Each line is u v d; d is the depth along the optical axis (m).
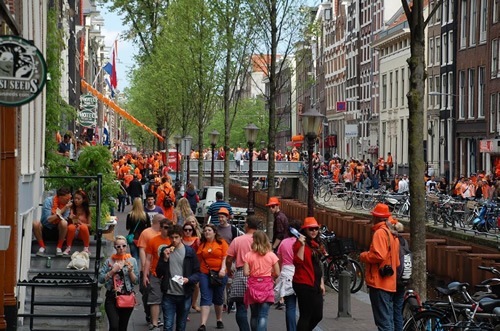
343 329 19.08
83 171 26.34
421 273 17.88
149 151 118.44
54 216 21.45
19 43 11.82
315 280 16.38
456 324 14.53
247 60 43.06
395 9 95.81
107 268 16.19
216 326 19.27
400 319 16.52
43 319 18.61
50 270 20.55
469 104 70.75
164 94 61.00
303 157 79.19
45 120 26.25
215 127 128.62
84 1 100.31
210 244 18.55
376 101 98.88
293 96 135.12
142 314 21.09
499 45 64.69
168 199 28.97
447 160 75.19
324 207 60.47
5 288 16.11
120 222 42.34
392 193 56.84
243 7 39.38
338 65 116.25
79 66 82.00
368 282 15.92
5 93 11.83
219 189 48.28
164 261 16.94
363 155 102.31
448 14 75.50
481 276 27.34
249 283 16.56
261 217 59.03
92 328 16.53
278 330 18.81
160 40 59.66
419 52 17.97
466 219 45.31
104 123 113.00
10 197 16.16
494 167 61.66
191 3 48.16
